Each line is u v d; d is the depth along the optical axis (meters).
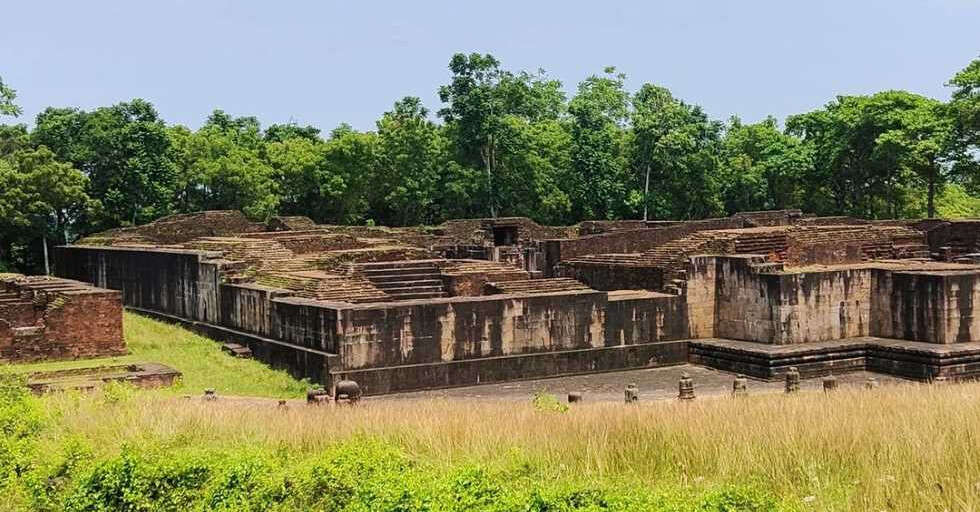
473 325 36.84
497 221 68.12
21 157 60.31
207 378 34.62
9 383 24.44
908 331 40.31
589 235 63.50
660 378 38.38
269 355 37.84
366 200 80.81
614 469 15.89
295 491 14.95
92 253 56.47
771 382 37.44
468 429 18.52
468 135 77.75
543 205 79.56
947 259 55.56
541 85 102.00
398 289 42.59
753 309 41.19
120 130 67.81
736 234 48.44
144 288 50.84
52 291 38.41
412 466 15.89
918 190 85.38
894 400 20.66
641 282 44.72
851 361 39.69
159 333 43.09
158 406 22.66
